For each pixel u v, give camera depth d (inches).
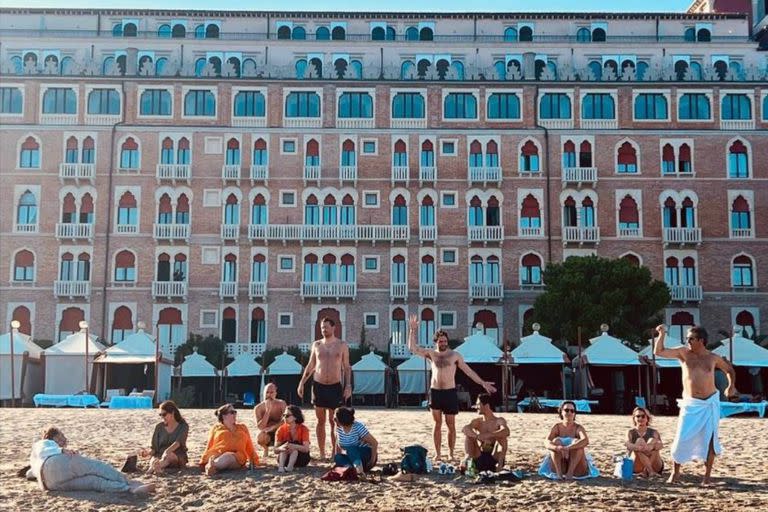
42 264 2719.0
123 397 1790.1
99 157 2773.1
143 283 2721.5
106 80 2802.7
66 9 3021.7
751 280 2751.0
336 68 2989.7
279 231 2751.0
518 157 2810.0
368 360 2316.7
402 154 2822.3
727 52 2970.0
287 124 2822.3
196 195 2773.1
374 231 2755.9
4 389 1985.7
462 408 2078.0
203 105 2819.9
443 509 584.4
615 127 2819.9
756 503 597.0
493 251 2765.7
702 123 2819.9
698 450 662.5
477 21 3070.9
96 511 585.6
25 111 2783.0
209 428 1116.5
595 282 2439.7
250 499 619.5
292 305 2741.1
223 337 2723.9
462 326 2736.2
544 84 2844.5
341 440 714.8
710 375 662.5
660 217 2778.1
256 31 3051.2
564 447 697.6
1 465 776.9
